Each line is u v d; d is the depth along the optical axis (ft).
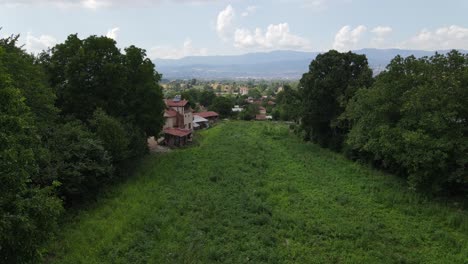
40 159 53.21
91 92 99.50
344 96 122.52
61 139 69.00
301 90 146.72
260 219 62.03
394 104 84.33
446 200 73.36
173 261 47.73
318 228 59.26
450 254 50.96
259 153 127.34
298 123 195.21
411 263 48.47
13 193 34.35
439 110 69.56
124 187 82.64
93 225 58.34
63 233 54.70
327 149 139.64
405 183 86.89
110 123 84.43
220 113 311.88
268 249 51.98
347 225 60.85
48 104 69.92
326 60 135.03
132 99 111.86
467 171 66.90
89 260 46.80
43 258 46.75
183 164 107.24
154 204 69.82
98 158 73.72
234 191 80.33
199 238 55.01
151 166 106.01
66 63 97.45
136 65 113.70
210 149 135.44
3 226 30.86
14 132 36.96
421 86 74.64
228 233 57.21
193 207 68.74
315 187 84.89
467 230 58.59
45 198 37.52
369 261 49.01
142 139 108.17
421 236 57.31
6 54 59.52
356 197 77.20
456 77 70.33
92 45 101.19
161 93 120.88
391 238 56.18
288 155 125.49
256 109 338.34
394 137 78.54
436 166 69.92
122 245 51.44
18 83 60.95
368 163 108.27
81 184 69.56
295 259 49.60
